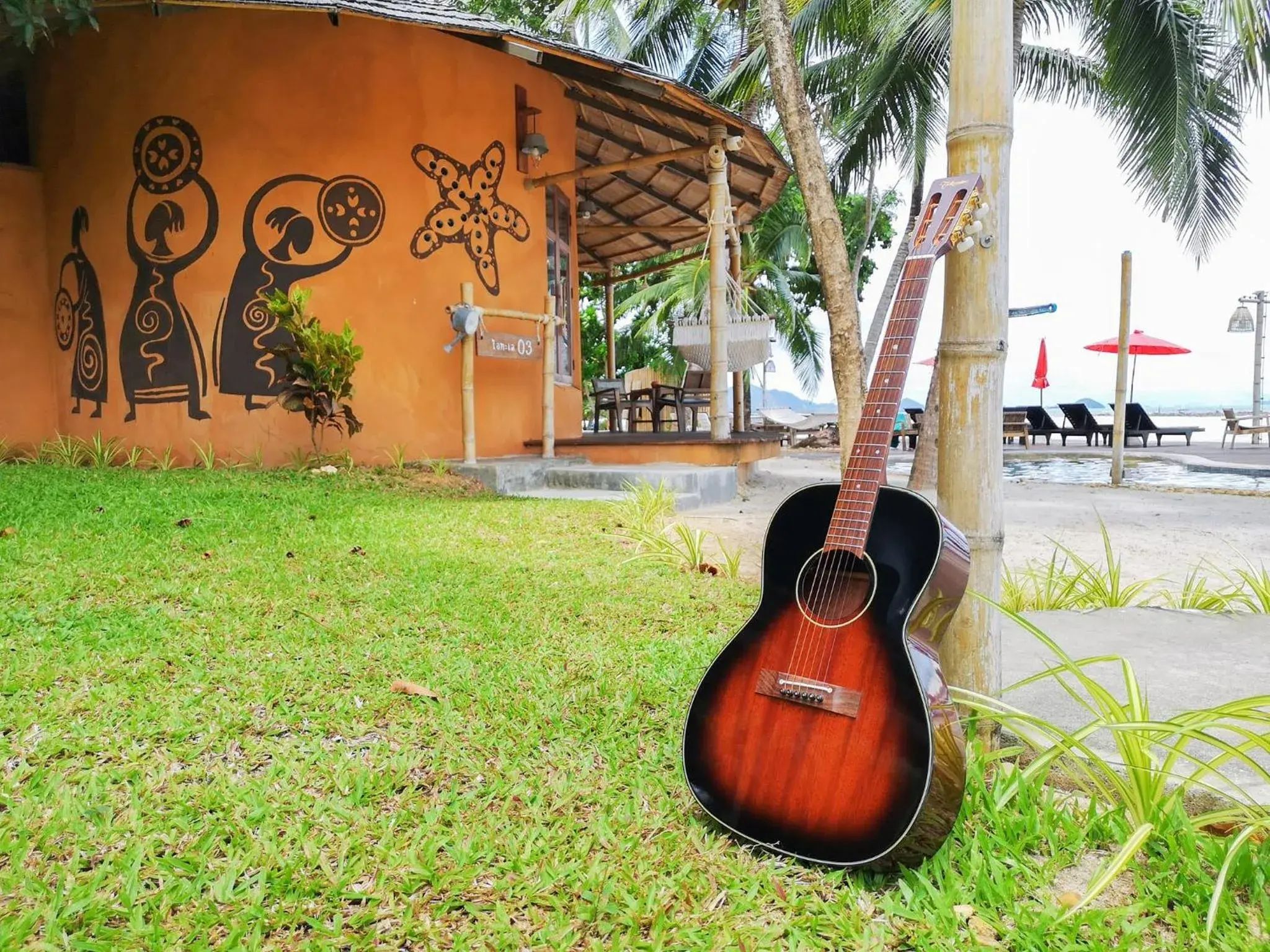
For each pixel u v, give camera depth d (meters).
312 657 3.10
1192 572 5.64
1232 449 20.95
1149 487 11.36
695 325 9.50
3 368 9.01
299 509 6.02
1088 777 2.26
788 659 1.98
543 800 2.18
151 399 8.56
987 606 2.41
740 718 2.01
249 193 8.27
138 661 2.97
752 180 11.32
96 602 3.57
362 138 8.37
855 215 23.42
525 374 9.52
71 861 1.83
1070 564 5.87
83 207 8.79
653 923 1.70
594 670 3.12
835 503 2.04
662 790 2.23
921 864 1.87
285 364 8.27
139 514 5.38
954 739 1.83
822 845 1.87
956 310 2.38
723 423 9.20
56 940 1.58
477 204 8.97
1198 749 2.31
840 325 5.04
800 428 24.02
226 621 3.44
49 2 6.55
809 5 12.61
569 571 4.64
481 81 8.98
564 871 1.85
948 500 2.43
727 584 4.61
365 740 2.52
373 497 6.78
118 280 8.63
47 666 2.83
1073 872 1.90
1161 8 10.51
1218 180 12.06
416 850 1.92
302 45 8.25
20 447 9.09
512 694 2.87
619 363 27.19
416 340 8.62
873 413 2.07
